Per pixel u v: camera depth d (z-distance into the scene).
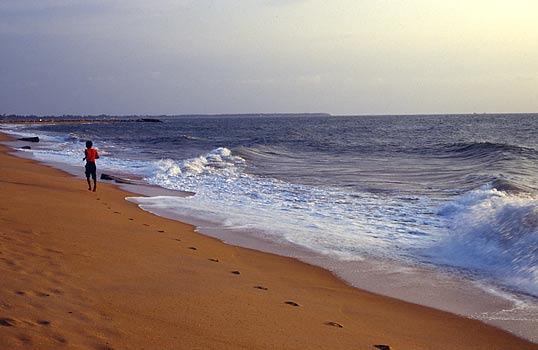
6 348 3.87
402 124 106.06
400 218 12.58
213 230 11.06
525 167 22.33
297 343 4.80
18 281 5.58
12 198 11.84
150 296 5.70
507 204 10.67
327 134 63.81
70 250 7.37
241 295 6.25
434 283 7.62
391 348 5.01
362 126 96.62
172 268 7.19
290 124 124.06
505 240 9.02
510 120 118.38
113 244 8.21
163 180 20.31
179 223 11.65
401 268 8.40
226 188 18.08
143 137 62.00
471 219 10.82
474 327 5.91
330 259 8.90
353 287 7.37
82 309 4.97
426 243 10.07
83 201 13.09
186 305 5.55
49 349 3.94
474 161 26.62
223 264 7.96
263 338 4.81
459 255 9.18
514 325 6.00
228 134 70.31
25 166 23.75
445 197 15.41
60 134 71.25
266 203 14.88
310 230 11.23
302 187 18.23
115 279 6.21
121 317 4.90
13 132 77.19
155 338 4.47
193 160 26.53
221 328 4.95
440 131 67.94
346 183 19.22
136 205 14.02
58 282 5.76
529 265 7.96
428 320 6.09
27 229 8.43
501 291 7.27
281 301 6.24
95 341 4.22
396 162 27.73
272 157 31.48
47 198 12.61
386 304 6.64
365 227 11.59
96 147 42.78
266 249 9.49
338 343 4.95
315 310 6.05
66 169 23.75
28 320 4.49
